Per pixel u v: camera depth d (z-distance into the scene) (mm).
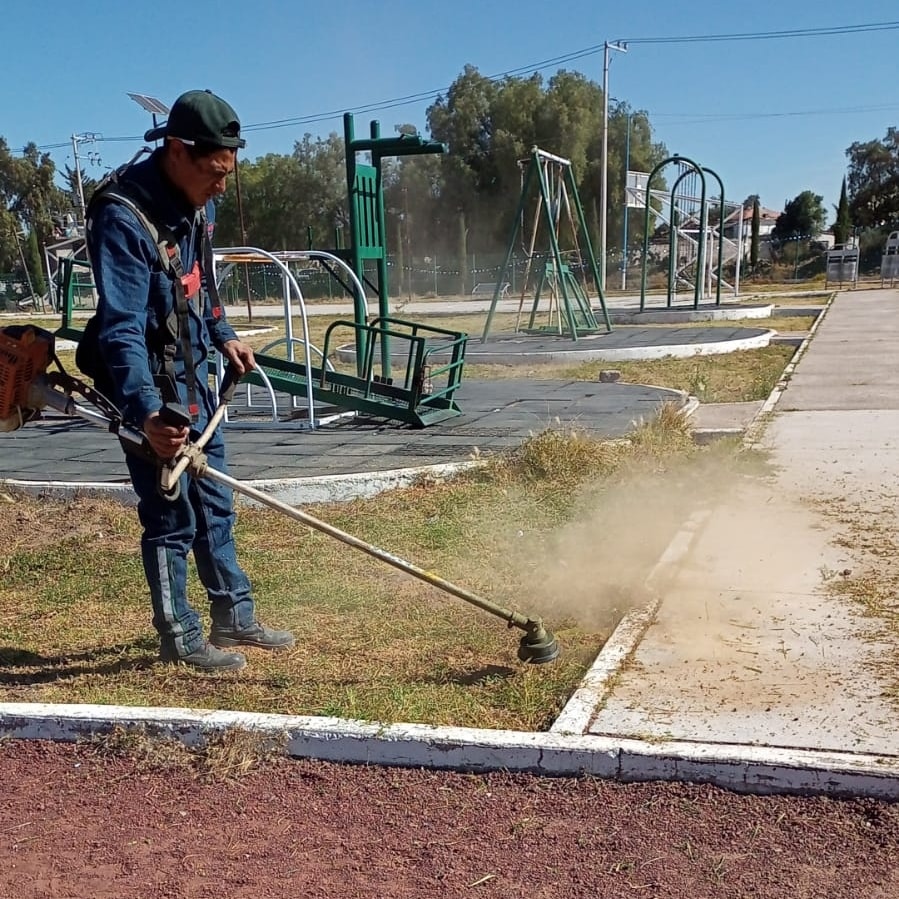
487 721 3088
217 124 3178
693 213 32125
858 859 2373
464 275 47469
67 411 3299
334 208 56844
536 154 15703
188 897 2363
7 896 2389
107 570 4965
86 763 3051
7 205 63719
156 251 3223
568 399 9656
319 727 3006
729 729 2893
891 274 36188
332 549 5090
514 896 2314
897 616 3777
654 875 2363
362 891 2357
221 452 3738
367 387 8391
